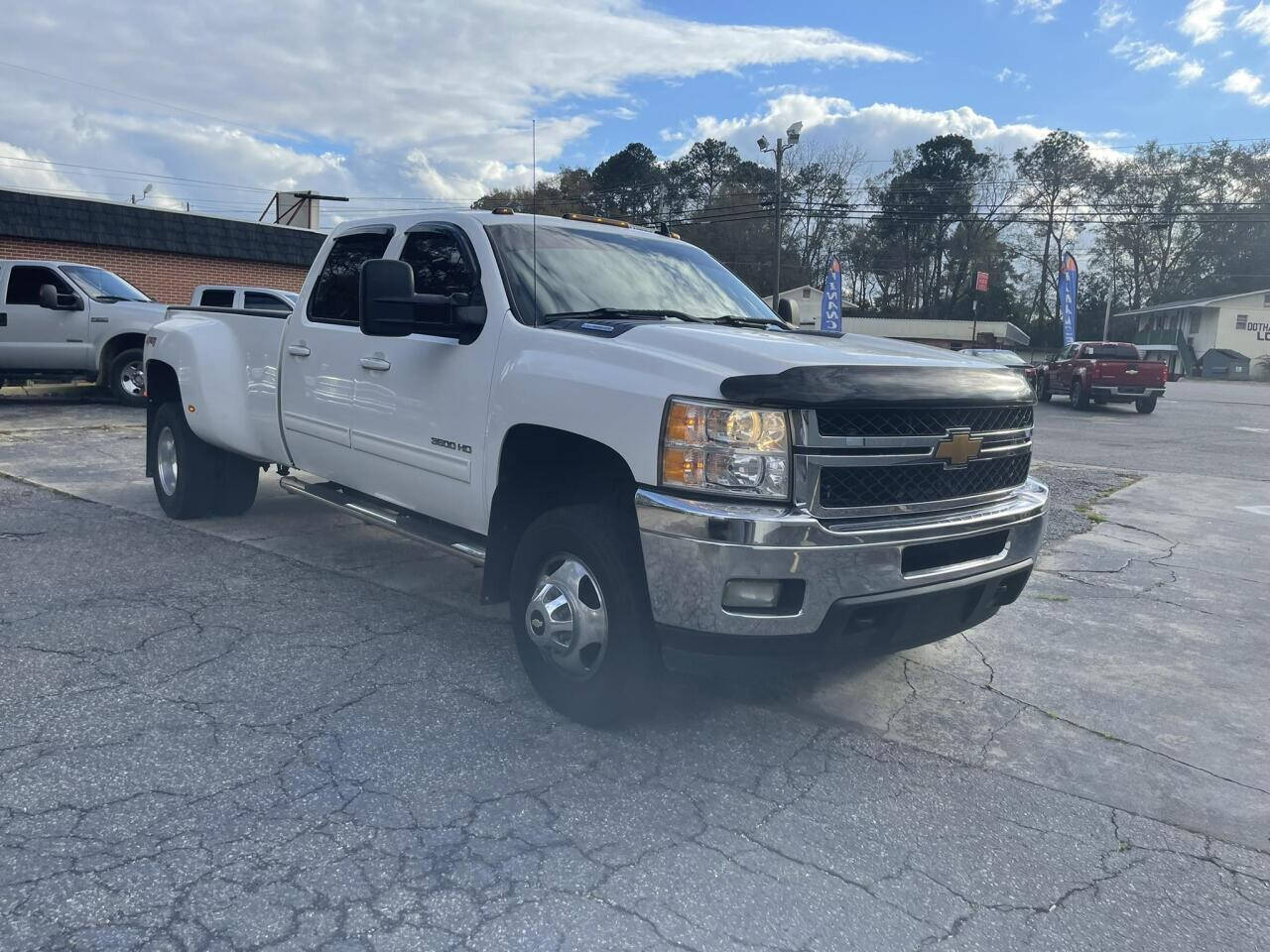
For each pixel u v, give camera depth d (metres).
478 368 3.95
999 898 2.65
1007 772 3.44
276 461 5.76
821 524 3.04
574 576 3.49
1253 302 57.91
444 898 2.49
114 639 4.30
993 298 80.69
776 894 2.59
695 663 3.83
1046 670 4.52
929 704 4.04
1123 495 9.74
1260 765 3.60
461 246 4.32
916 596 3.24
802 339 3.72
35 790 2.95
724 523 2.97
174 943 2.27
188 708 3.60
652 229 5.30
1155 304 76.62
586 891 2.56
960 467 3.39
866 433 3.16
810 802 3.12
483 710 3.69
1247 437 16.62
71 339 13.11
